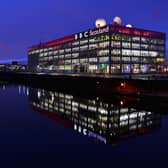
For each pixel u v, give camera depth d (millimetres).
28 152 17188
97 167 14430
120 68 100250
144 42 109312
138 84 46219
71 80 73688
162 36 117500
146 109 34875
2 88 81000
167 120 28281
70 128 25594
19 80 122000
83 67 116125
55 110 38781
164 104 38062
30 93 65062
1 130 24406
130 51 103625
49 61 153750
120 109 35781
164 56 119000
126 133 23047
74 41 123688
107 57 97938
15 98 55281
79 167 14453
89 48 110938
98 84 58781
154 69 112312
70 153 16969
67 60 131125
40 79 98500
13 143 19578
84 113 35000
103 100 46125
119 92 50719
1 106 43594
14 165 14773
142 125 26062
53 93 63750
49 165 14773
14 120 30172
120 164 14922
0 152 17297
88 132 23766
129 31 102938
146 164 14883
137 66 106750
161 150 17688
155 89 42156
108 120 29391
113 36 97375
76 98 52375
